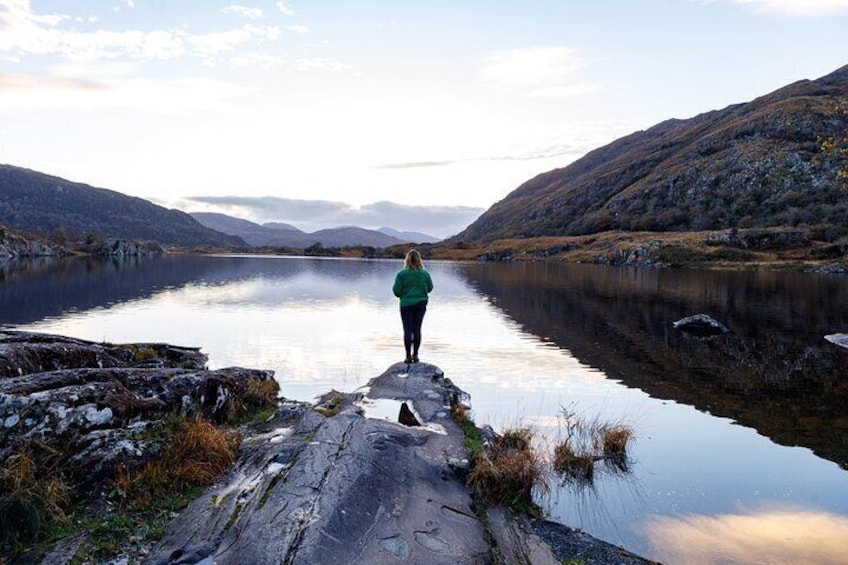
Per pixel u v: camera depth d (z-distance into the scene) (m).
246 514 6.23
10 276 55.72
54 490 6.50
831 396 13.39
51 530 6.12
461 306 33.59
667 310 31.19
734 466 8.98
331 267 89.06
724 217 134.38
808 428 10.95
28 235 137.88
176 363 14.11
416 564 5.63
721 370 16.22
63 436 7.29
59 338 12.02
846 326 24.81
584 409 12.23
